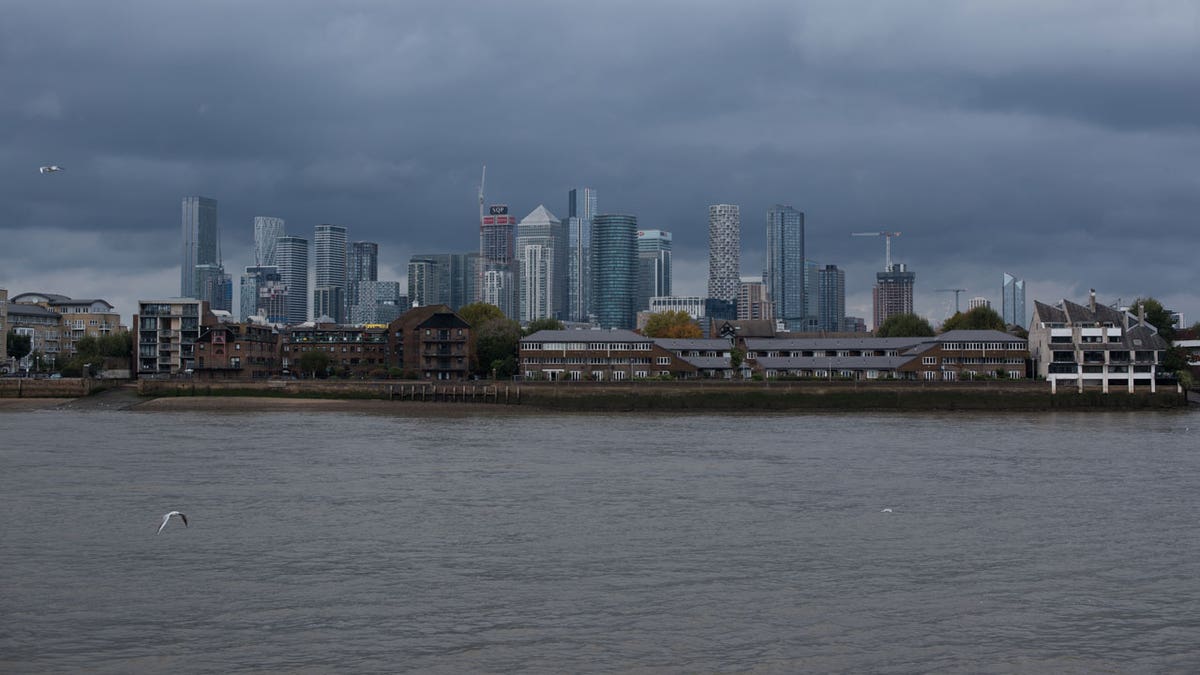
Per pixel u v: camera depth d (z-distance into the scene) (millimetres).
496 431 163500
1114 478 111125
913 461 124625
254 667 53094
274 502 94125
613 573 69750
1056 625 59812
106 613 61375
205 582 67625
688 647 55875
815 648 55875
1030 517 88875
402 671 52625
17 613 61312
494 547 76688
